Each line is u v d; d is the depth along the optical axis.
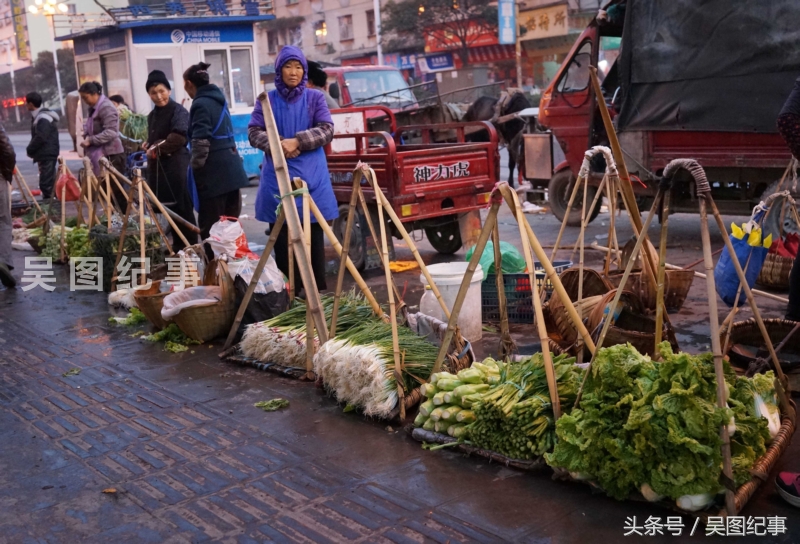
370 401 3.94
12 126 62.81
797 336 4.09
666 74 7.66
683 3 7.40
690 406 2.88
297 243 4.56
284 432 3.92
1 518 3.20
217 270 5.54
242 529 3.01
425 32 40.28
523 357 3.93
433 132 13.08
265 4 15.36
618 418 3.06
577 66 9.11
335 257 8.26
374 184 4.11
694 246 8.02
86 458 3.74
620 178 4.02
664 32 7.63
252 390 4.55
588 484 3.14
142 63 14.46
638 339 4.16
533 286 3.46
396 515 3.05
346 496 3.22
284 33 49.09
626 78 8.05
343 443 3.76
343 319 4.77
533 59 38.50
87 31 15.20
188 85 6.87
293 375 4.71
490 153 7.83
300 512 3.12
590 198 9.29
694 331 5.25
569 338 4.50
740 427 3.04
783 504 3.02
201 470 3.54
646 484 2.96
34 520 3.17
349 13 44.56
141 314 6.25
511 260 5.74
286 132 5.66
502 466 3.43
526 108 12.62
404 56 42.28
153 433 4.00
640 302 4.73
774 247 6.10
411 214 7.25
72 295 7.32
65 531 3.07
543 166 10.51
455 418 3.63
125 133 12.74
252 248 8.76
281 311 5.45
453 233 8.16
